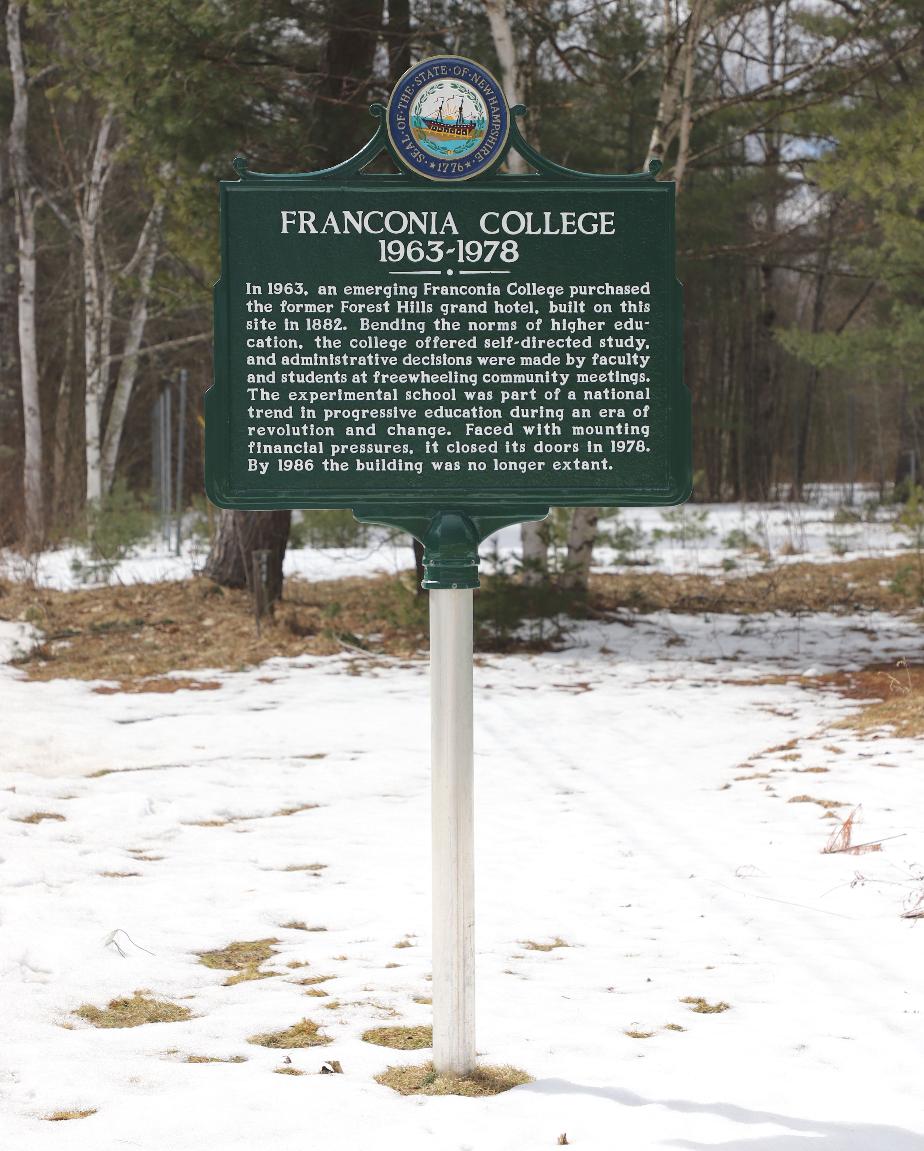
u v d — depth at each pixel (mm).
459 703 3881
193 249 14438
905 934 5316
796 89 15281
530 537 15539
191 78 13078
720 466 38969
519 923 5656
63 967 5008
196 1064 4055
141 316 28219
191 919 5672
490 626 13633
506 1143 3453
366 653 13102
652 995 4727
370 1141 3469
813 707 10711
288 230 3947
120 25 12805
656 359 3986
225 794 8023
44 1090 3826
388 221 3949
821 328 37750
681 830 7156
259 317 3961
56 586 17094
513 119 3938
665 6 14383
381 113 3928
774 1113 3631
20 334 24297
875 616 15758
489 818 7523
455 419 3982
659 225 3971
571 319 3975
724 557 21375
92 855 6613
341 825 7367
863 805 7418
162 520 23172
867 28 15312
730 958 5148
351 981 4883
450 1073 3930
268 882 6246
